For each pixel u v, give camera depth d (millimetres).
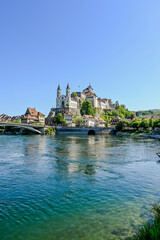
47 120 173750
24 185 18531
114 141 73188
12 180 20172
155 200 14852
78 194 16188
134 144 60500
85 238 10023
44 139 80250
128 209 13312
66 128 131000
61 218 12211
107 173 23172
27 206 13891
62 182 19516
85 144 59375
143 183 19219
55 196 15781
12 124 100562
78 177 21375
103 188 17719
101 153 39562
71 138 89625
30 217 12328
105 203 14391
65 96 185625
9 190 17156
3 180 20156
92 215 12555
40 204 14258
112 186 18297
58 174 22625
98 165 27750
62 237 10164
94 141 72562
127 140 78812
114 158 33594
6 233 10578
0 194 16172
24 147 49750
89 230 10789
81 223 11578
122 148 48906
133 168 25906
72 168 25812
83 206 13891
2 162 29750
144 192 16656
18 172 23531
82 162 29891
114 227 11016
